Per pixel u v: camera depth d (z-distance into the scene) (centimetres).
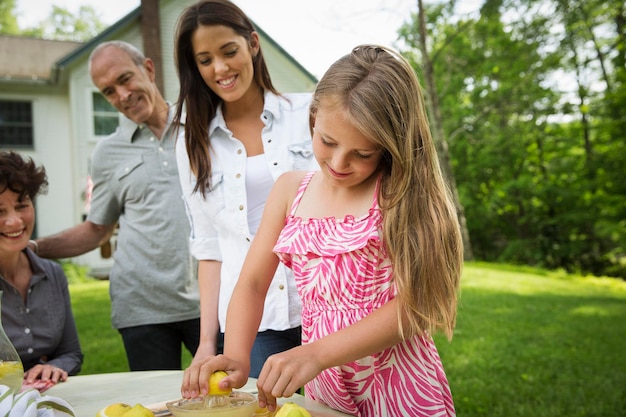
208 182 208
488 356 504
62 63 1320
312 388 153
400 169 132
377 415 139
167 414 130
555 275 1249
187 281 266
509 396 403
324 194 150
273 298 202
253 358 205
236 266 206
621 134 1366
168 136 273
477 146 1803
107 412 119
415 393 137
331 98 127
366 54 133
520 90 1642
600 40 1548
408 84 133
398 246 132
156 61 1173
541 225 1717
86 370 457
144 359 267
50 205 1422
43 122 1428
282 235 150
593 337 582
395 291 140
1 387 127
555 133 1731
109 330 604
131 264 267
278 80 1370
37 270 216
